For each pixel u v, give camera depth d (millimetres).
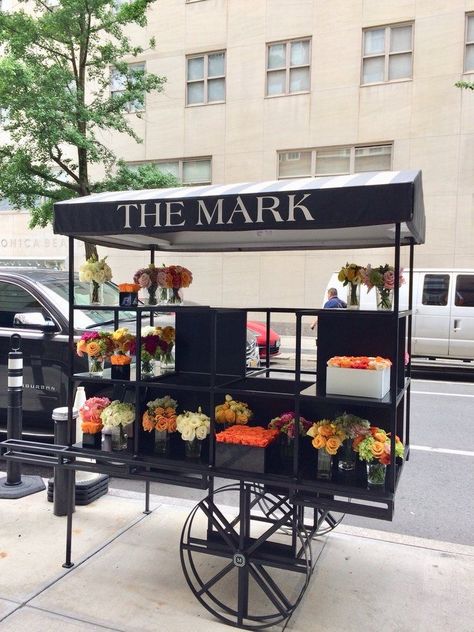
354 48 14336
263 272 15453
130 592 2883
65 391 5129
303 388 3068
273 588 2670
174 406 3215
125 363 3150
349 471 2826
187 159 16156
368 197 2371
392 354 2830
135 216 2773
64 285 5789
